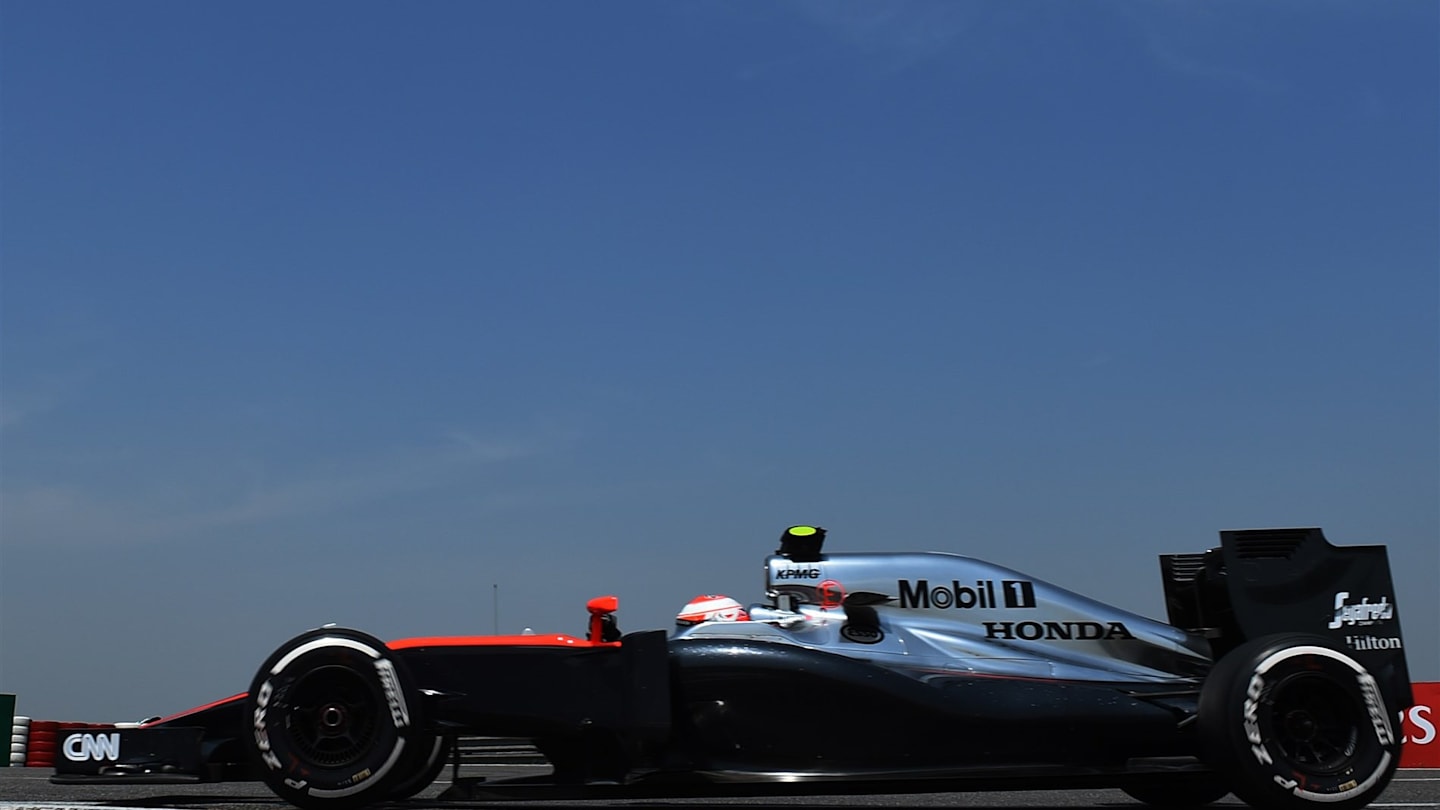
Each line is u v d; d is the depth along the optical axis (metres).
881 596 6.61
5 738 15.17
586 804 7.22
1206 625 6.78
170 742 6.04
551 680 5.99
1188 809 7.07
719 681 6.14
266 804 6.56
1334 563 6.50
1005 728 6.22
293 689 5.63
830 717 6.15
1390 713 5.96
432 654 6.00
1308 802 5.80
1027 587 6.75
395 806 6.12
